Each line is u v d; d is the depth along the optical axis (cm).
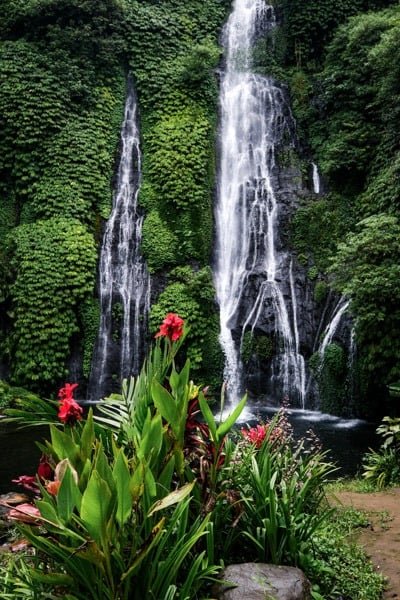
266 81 1730
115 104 1580
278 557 314
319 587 320
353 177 1473
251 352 1345
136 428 284
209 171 1533
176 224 1448
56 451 249
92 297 1358
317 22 1752
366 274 999
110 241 1438
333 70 1584
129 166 1543
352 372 1161
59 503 217
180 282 1388
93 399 1300
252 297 1416
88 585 233
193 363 1277
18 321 1263
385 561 390
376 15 1585
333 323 1263
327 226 1440
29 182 1431
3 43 1501
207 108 1598
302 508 353
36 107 1445
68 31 1520
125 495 220
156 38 1655
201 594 283
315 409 1241
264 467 331
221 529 313
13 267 1317
